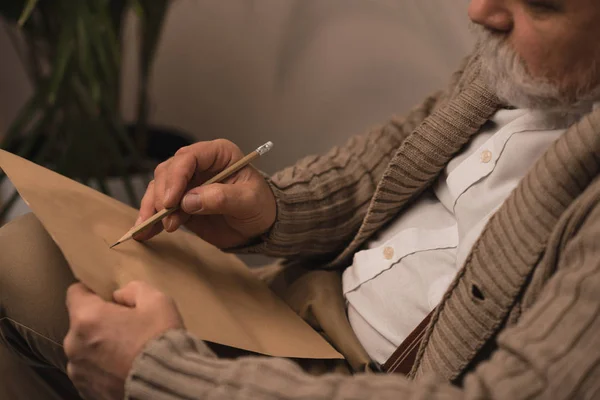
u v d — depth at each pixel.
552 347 0.64
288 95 1.70
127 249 0.87
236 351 0.87
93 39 1.37
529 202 0.77
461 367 0.81
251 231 0.98
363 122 1.58
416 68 1.47
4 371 0.91
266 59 1.72
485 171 0.90
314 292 0.99
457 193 0.92
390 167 0.96
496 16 0.77
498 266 0.79
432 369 0.82
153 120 2.00
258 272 1.11
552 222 0.76
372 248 0.99
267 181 0.98
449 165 0.96
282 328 0.92
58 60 1.35
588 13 0.73
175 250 0.93
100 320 0.73
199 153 0.94
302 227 1.01
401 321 0.92
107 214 0.91
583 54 0.75
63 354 0.86
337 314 0.96
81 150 1.45
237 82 1.80
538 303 0.68
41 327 0.85
